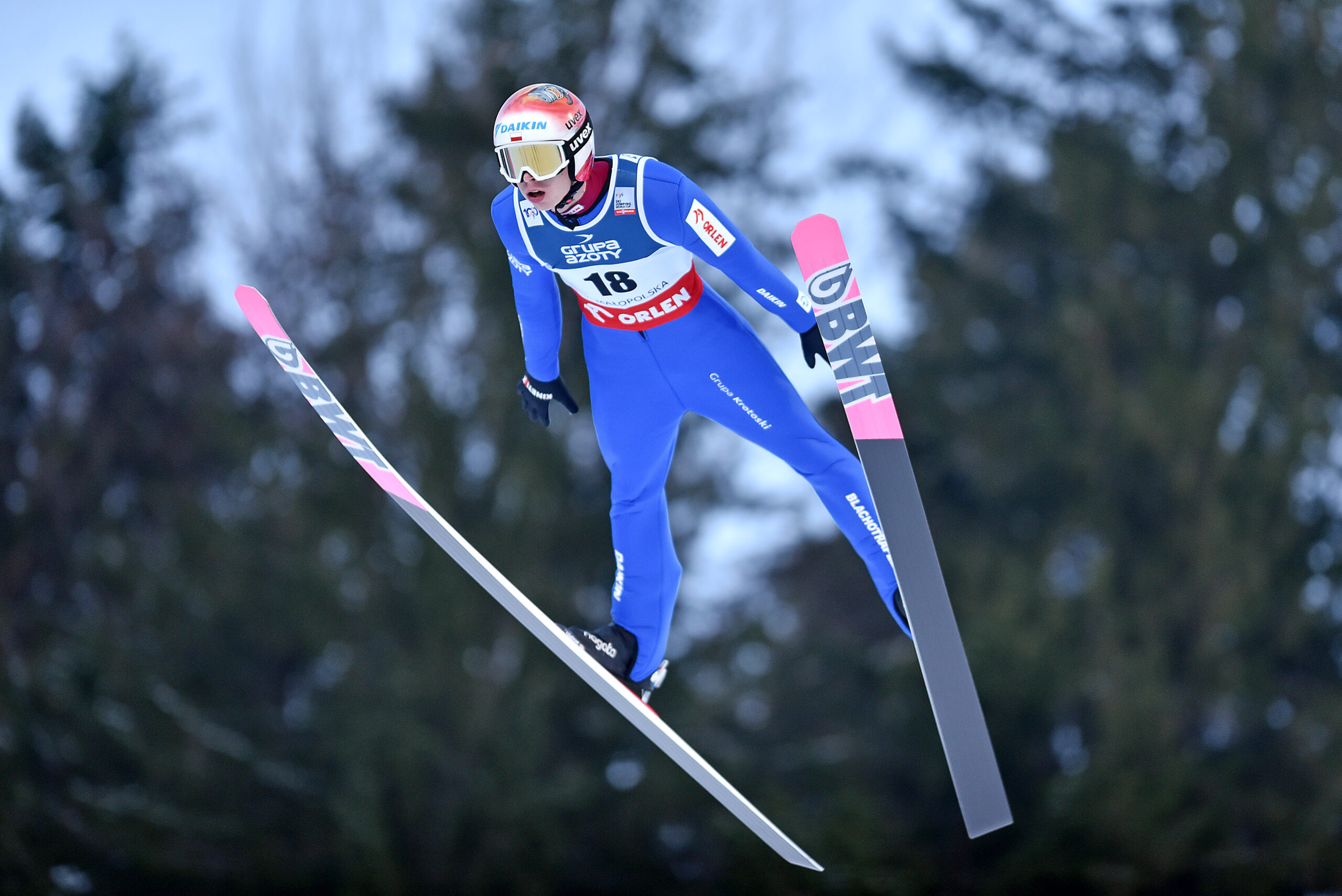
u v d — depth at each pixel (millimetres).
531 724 29578
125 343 48188
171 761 30453
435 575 32344
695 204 9070
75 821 29375
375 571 33938
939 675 8828
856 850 28031
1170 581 34469
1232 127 43031
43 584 42531
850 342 8867
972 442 46688
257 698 34500
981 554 38375
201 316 49562
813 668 37688
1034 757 30766
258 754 31438
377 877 27234
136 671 32656
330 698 32344
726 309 9891
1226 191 43062
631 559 10562
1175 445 36531
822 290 8781
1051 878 28109
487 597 32375
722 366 9781
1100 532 37156
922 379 49844
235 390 47688
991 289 50656
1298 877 28234
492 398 35375
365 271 47812
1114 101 57906
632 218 9148
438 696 30391
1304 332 39875
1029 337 48188
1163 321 40750
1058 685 30609
